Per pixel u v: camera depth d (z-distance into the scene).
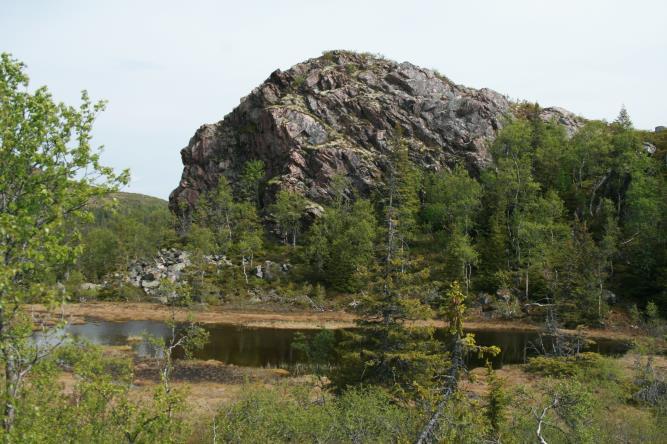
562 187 104.75
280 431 19.11
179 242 112.31
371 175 114.31
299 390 25.59
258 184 123.38
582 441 18.20
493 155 111.94
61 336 11.75
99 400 12.89
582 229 77.06
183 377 39.94
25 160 11.57
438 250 94.12
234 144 134.25
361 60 140.62
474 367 44.47
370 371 25.77
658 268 74.81
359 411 19.20
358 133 122.25
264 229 112.56
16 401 10.68
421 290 26.94
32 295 10.64
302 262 97.25
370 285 26.69
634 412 26.59
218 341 56.97
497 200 99.00
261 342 56.53
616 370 34.00
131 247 101.00
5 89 11.50
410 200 102.75
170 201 138.00
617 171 100.56
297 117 122.75
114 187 12.46
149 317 72.56
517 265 86.56
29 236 10.63
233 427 18.84
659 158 107.00
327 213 103.94
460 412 16.14
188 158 140.38
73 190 11.94
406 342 25.48
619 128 114.69
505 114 126.50
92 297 86.19
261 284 90.62
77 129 12.25
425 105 124.81
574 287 71.62
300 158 117.44
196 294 84.69
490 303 78.44
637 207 85.69
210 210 118.12
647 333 65.69
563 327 68.50
